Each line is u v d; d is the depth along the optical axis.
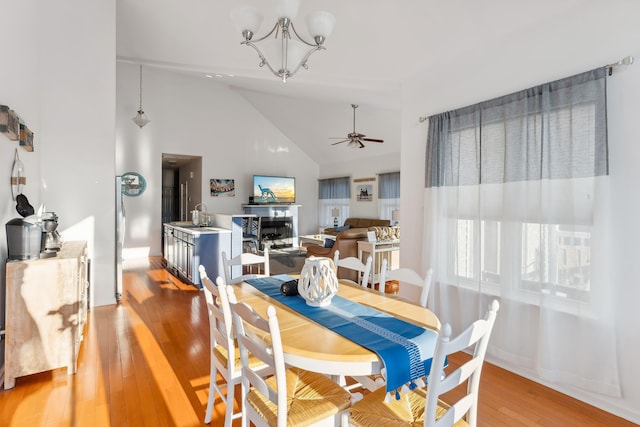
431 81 3.40
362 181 9.16
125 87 7.57
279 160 9.88
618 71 2.06
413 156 3.62
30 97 3.15
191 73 7.42
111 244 4.04
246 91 8.60
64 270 2.43
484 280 2.80
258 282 2.42
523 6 2.35
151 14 3.88
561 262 2.29
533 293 2.47
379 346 1.40
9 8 2.58
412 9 2.62
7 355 2.25
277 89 6.92
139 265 6.72
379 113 6.70
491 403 2.19
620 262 2.05
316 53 3.54
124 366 2.58
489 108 2.78
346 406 1.49
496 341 2.69
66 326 2.42
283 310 1.83
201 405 2.11
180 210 10.48
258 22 2.01
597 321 2.11
